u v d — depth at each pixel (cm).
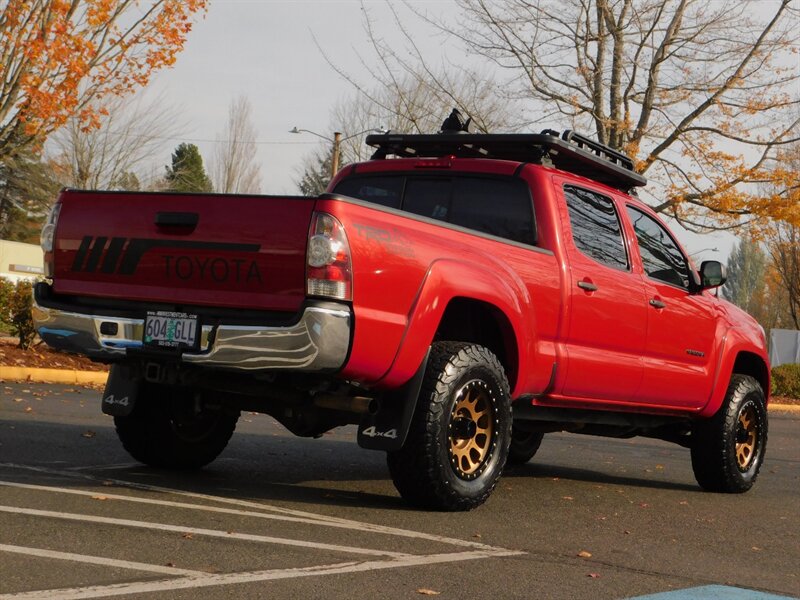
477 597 387
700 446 794
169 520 476
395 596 377
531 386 621
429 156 737
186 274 526
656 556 504
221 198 518
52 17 1409
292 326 490
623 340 693
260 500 558
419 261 531
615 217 718
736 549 545
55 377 1372
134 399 591
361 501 581
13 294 1479
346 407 543
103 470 629
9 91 1452
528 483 754
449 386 542
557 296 636
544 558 470
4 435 755
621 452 1094
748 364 862
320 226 493
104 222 552
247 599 355
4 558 383
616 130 1984
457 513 563
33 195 5522
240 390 559
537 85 1994
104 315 547
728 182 1956
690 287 785
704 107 1981
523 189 659
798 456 1194
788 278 3950
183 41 1480
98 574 371
